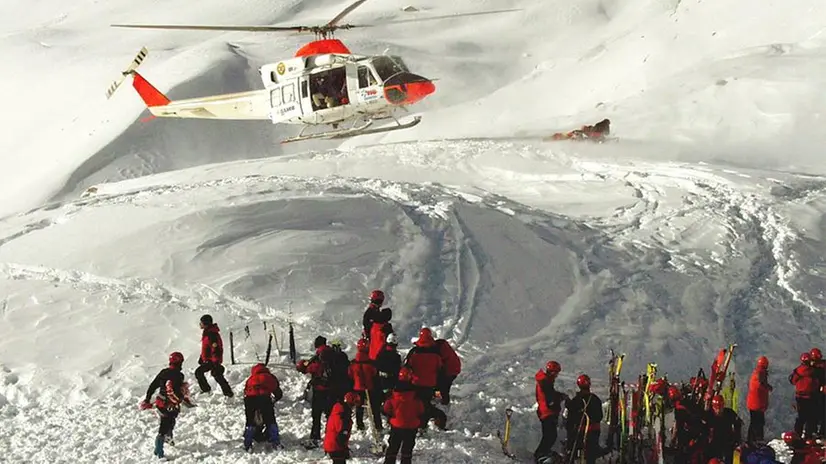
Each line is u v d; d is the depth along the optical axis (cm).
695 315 1731
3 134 7012
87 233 1967
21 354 1509
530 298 1748
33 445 1196
